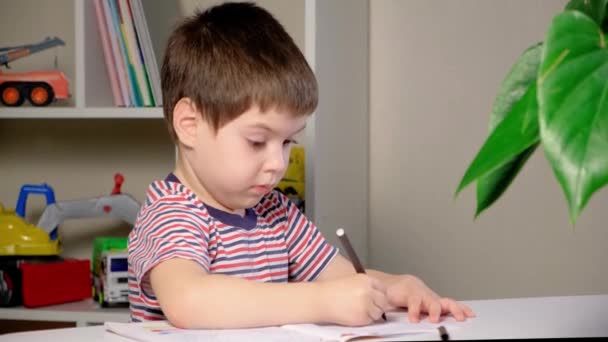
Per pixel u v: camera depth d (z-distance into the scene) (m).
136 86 1.85
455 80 2.05
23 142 2.23
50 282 1.88
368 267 2.12
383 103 2.10
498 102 0.50
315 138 1.70
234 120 0.96
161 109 1.81
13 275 1.86
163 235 0.93
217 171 0.98
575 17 0.43
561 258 2.04
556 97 0.41
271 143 0.98
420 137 2.08
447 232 2.08
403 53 2.08
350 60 1.94
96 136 2.20
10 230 1.92
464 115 2.05
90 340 0.72
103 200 1.96
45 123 2.22
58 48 2.18
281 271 1.10
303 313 0.78
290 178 1.76
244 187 0.99
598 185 0.39
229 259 1.03
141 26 1.84
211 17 1.05
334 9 1.81
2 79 1.93
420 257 2.10
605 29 0.46
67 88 1.94
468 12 2.04
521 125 0.45
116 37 1.86
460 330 0.75
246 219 1.06
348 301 0.77
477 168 0.45
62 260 1.98
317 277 1.14
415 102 2.08
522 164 0.50
